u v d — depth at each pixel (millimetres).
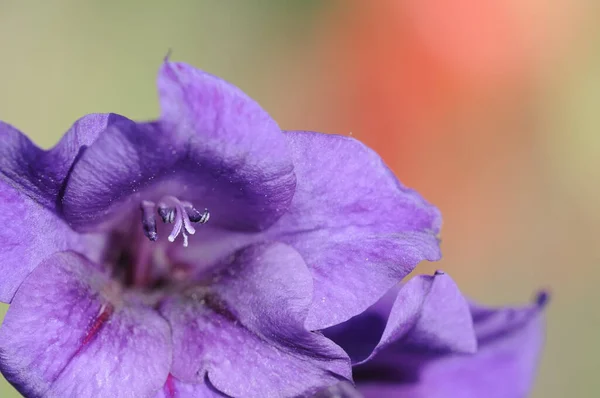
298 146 340
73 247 351
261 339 344
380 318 360
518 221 792
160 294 360
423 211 345
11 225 336
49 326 334
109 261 360
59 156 328
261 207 345
